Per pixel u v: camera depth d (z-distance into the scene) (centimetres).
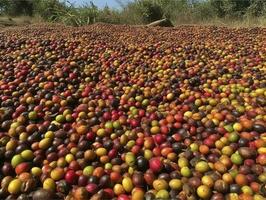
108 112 35
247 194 23
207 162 27
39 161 28
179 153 29
